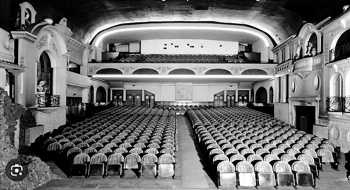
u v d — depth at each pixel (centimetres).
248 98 3272
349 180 791
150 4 1989
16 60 1212
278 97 2378
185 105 3278
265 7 1964
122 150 830
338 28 1346
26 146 1118
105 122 1546
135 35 2767
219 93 3288
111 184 728
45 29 1400
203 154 1042
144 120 1664
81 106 2245
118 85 3241
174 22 2448
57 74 1585
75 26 2117
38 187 696
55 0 1673
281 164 716
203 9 2081
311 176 714
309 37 1759
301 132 1252
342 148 1256
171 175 777
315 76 1612
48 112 1426
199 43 3112
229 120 1730
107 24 2458
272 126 1473
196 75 2455
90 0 1861
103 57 2861
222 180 708
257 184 699
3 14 1218
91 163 773
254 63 2447
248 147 888
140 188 705
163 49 3111
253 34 2608
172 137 1052
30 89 1288
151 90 3297
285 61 2091
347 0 1370
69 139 1039
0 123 735
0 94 802
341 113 1248
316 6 1634
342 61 1247
